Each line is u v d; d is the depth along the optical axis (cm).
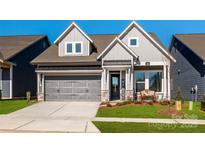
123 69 2200
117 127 1120
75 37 2330
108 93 2158
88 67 2222
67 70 2214
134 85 2272
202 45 2498
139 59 2250
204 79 2255
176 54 2978
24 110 1644
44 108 1730
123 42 2275
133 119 1322
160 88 2258
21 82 2719
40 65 2308
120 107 1730
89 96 2241
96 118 1351
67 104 1952
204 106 1597
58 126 1138
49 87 2288
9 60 2495
